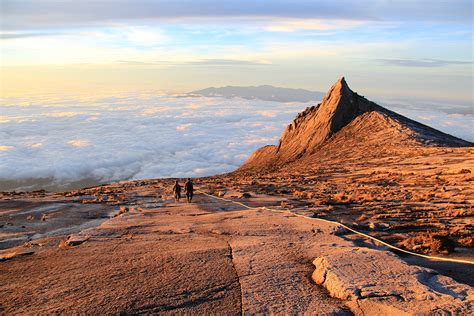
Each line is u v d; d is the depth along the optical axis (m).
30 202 22.92
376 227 13.10
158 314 6.41
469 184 21.92
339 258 8.58
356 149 52.97
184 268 8.55
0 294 7.39
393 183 27.02
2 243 12.80
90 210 20.06
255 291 7.24
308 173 40.16
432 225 13.09
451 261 9.21
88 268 8.76
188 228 13.32
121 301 6.89
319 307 6.51
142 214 17.72
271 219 14.89
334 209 17.47
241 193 26.39
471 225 12.69
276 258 9.23
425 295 6.59
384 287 6.96
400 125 57.19
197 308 6.59
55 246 11.74
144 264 8.91
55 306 6.75
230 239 11.52
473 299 6.43
